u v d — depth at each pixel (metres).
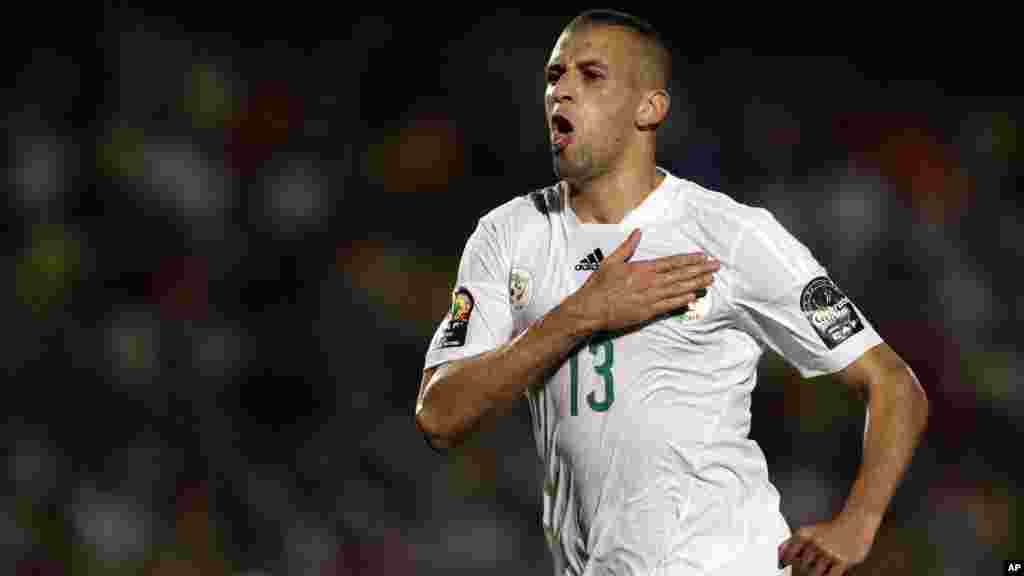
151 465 35.47
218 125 43.44
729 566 12.54
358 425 38.28
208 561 34.41
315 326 40.03
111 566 33.69
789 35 49.75
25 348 36.66
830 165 46.97
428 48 46.84
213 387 37.59
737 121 47.59
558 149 13.20
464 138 45.88
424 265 43.03
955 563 38.56
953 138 48.41
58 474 34.72
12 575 33.12
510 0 47.88
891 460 12.44
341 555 35.53
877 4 49.69
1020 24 49.97
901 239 45.19
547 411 13.13
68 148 41.28
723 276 12.75
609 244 13.09
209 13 45.81
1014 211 47.09
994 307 44.59
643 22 13.50
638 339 12.62
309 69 45.88
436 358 13.65
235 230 41.75
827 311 12.73
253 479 36.00
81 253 39.16
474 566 36.25
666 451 12.55
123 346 37.03
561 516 13.24
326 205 43.09
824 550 12.20
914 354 42.72
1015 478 40.94
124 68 42.88
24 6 42.03
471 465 37.72
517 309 13.41
